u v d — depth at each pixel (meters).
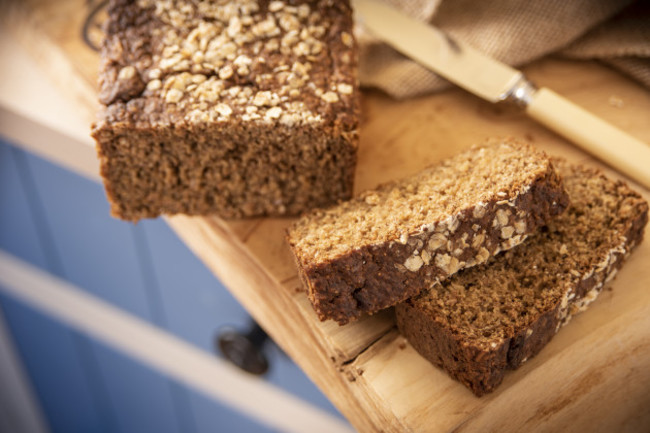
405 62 0.47
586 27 0.46
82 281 0.61
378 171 0.43
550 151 0.43
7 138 0.51
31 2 0.53
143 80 0.38
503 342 0.33
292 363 0.49
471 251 0.35
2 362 0.76
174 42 0.39
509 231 0.35
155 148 0.38
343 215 0.37
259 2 0.40
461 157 0.39
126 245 0.54
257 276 0.40
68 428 0.81
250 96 0.38
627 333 0.36
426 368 0.36
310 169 0.39
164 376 0.63
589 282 0.36
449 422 0.34
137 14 0.40
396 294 0.35
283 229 0.41
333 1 0.40
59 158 0.50
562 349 0.35
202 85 0.38
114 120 0.37
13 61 0.52
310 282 0.34
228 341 0.49
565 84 0.47
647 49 0.45
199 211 0.41
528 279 0.36
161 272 0.54
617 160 0.41
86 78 0.48
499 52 0.46
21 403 0.81
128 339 0.63
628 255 0.38
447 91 0.47
